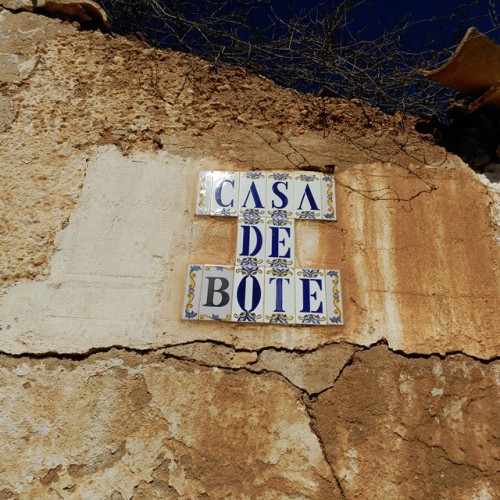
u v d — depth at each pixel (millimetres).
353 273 2336
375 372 2125
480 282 2365
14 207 2398
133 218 2402
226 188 2510
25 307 2168
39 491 1848
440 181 2643
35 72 2812
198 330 2156
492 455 2012
